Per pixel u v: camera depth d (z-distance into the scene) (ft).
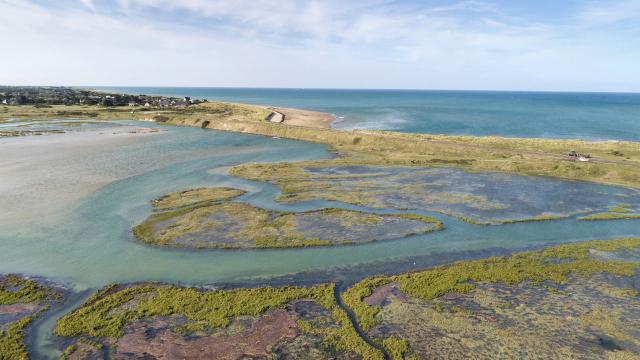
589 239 112.37
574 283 86.12
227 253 100.58
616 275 89.56
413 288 83.56
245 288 84.17
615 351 64.69
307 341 67.21
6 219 121.29
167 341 67.05
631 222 125.08
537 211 133.59
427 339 67.82
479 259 98.84
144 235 110.01
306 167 192.65
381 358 62.54
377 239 109.60
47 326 71.36
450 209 134.31
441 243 108.27
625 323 72.02
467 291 82.53
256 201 141.28
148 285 85.25
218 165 197.57
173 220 121.39
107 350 64.75
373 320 72.84
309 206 136.36
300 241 107.24
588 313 75.10
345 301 79.36
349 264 95.86
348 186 160.35
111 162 199.00
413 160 204.85
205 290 83.82
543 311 75.72
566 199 146.61
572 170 181.27
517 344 66.33
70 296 81.41
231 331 69.77
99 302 77.77
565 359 62.90
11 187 153.07
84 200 139.44
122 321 72.02
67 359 62.69
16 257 97.45
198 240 107.34
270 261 96.63
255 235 110.83
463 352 64.49
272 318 73.56
